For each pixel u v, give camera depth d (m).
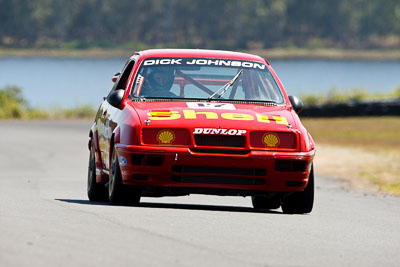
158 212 30.16
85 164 72.94
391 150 90.00
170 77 35.69
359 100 155.12
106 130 35.97
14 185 48.78
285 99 35.94
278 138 32.72
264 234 26.12
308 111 140.12
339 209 38.06
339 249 24.30
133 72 36.00
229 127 32.41
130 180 32.22
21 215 27.66
